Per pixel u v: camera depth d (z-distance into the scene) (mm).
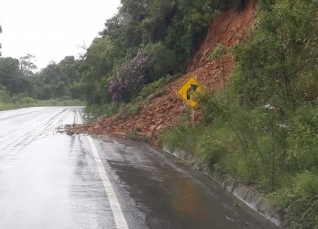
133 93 29719
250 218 7188
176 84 23812
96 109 40375
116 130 21625
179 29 28000
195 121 16125
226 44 20984
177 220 6906
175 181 10086
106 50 41625
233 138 11336
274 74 9227
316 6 9133
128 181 9828
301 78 9094
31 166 11336
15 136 20016
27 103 91062
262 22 9219
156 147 16688
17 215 6867
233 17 22062
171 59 27594
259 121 8852
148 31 31531
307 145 7367
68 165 11633
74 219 6730
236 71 11594
